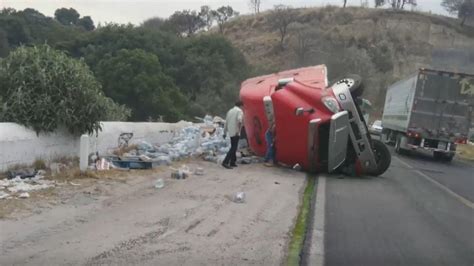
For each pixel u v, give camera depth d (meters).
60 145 11.88
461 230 8.86
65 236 6.90
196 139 17.30
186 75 60.66
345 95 14.39
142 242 6.86
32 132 11.02
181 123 21.92
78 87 11.90
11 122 10.94
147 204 9.03
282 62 79.88
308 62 73.88
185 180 11.69
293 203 10.23
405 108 26.59
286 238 7.55
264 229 7.96
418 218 9.67
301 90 14.80
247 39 97.38
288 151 15.20
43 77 11.41
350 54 72.56
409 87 26.44
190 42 65.31
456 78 24.81
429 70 24.81
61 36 61.97
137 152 14.80
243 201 9.79
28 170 10.41
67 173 10.84
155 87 49.34
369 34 86.00
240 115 14.57
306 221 8.77
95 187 10.00
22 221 7.43
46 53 12.02
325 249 7.14
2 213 7.72
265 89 16.56
